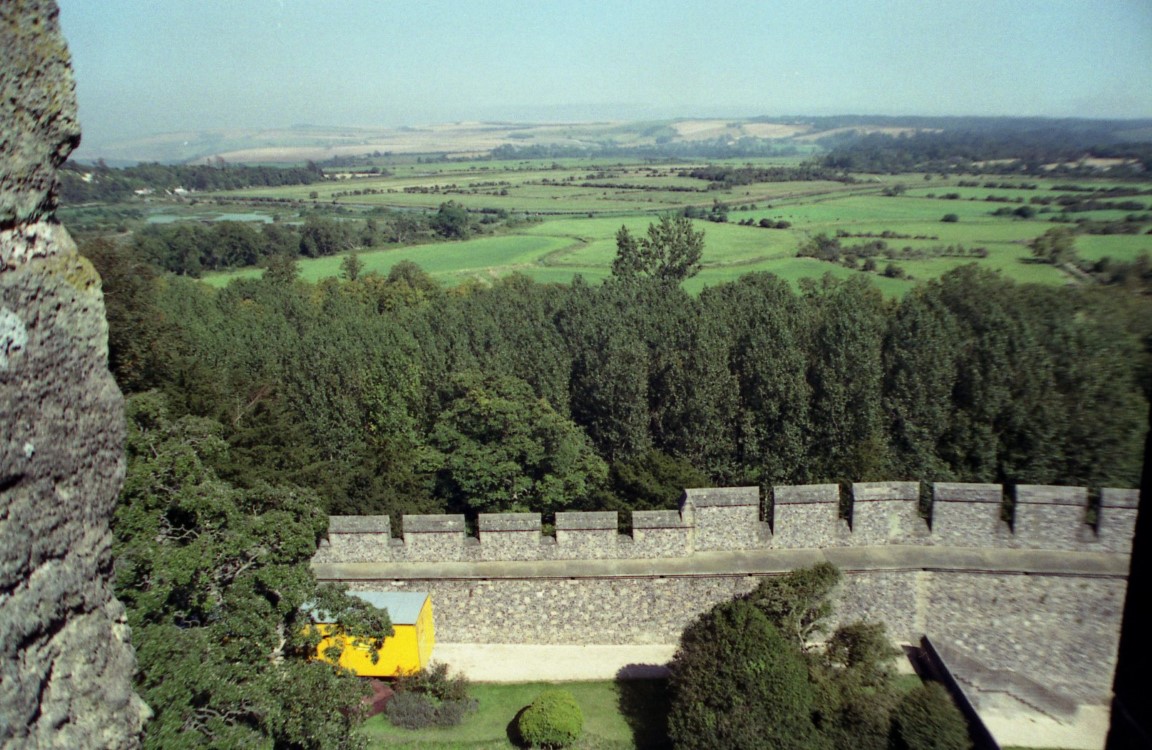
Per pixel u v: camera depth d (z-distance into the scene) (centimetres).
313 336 5119
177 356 3597
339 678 1430
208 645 1211
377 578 1972
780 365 3300
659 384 3884
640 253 8350
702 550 1967
